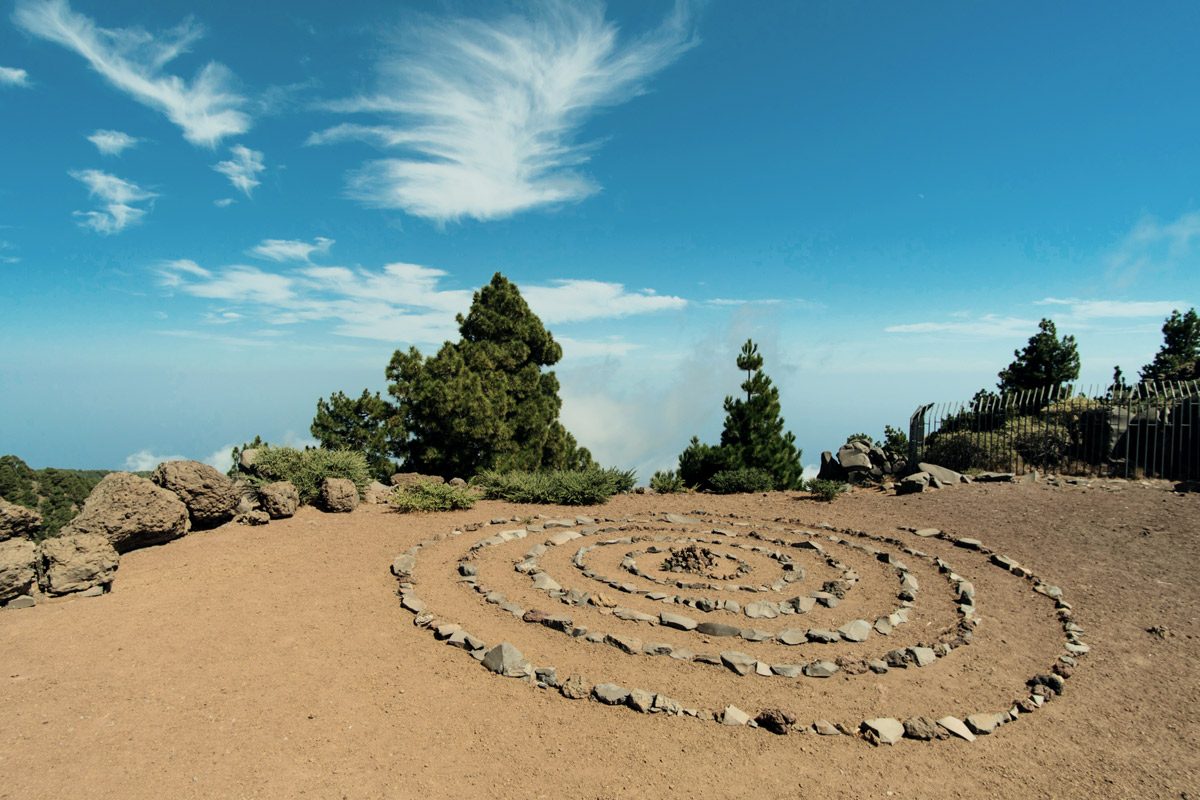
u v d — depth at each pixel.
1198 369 27.28
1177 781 6.44
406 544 13.98
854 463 23.73
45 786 5.88
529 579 11.91
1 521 11.40
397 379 25.48
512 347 28.64
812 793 6.18
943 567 12.93
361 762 6.46
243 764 6.34
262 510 15.72
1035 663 8.91
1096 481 19.36
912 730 7.11
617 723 7.28
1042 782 6.40
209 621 9.65
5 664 8.10
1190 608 10.78
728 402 24.00
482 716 7.36
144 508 12.80
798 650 9.20
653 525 16.61
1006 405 23.19
